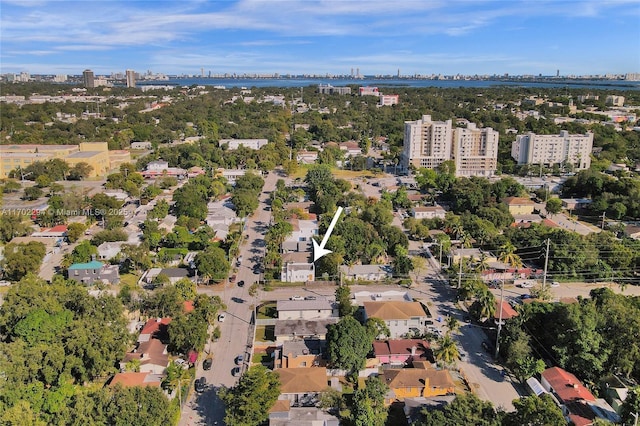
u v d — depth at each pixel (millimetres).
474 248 170375
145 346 106250
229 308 131000
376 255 156875
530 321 113000
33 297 109625
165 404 81812
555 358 104312
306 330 114500
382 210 195125
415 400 90062
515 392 98125
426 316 123188
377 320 113312
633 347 98938
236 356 109062
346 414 89062
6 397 82625
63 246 173000
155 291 129500
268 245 162500
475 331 120562
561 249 153750
